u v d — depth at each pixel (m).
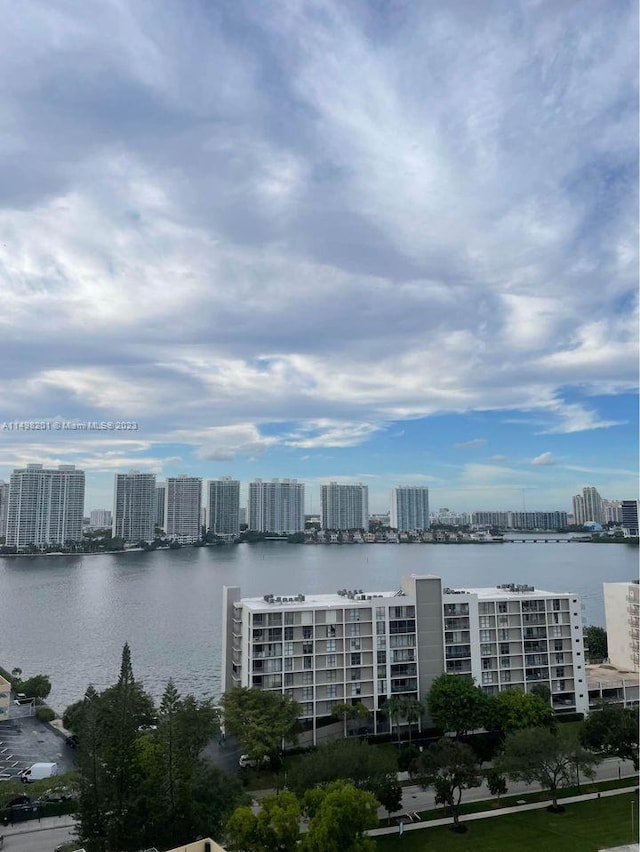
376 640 117.69
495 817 85.00
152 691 157.75
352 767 80.75
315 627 115.81
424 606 121.62
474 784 84.69
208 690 158.50
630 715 101.31
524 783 96.69
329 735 113.44
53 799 89.81
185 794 74.00
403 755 101.62
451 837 79.44
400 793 83.56
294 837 63.97
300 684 113.75
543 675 126.38
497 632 125.31
